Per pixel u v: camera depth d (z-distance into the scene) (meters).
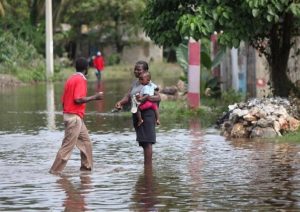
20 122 32.34
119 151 23.41
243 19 27.67
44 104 41.88
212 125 29.89
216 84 40.72
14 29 76.50
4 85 61.06
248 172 19.23
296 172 19.09
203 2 27.88
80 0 88.25
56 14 84.56
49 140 26.33
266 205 15.53
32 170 20.14
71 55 94.81
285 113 26.03
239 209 15.20
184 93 42.03
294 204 15.59
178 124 30.50
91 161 20.05
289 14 29.47
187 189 17.25
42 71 68.62
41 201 16.22
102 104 41.72
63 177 19.05
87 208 15.48
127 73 83.50
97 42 94.25
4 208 15.59
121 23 91.69
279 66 30.67
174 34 29.80
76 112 19.84
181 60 42.22
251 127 25.72
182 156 22.08
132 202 15.99
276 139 24.86
